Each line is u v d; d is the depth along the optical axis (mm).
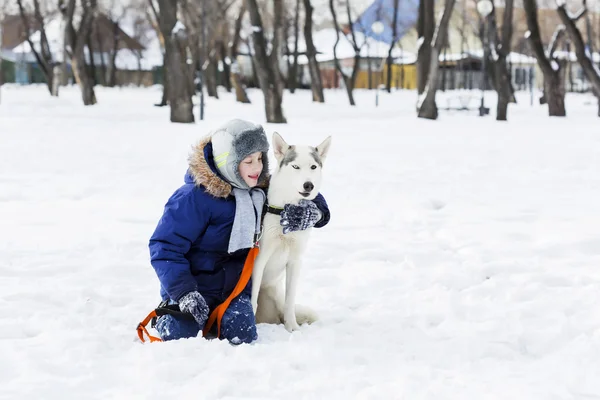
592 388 3600
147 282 5789
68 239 7191
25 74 72500
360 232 7844
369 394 3412
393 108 36281
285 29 54188
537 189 10836
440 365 3990
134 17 77375
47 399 3377
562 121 27844
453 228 7961
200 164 4348
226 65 57094
